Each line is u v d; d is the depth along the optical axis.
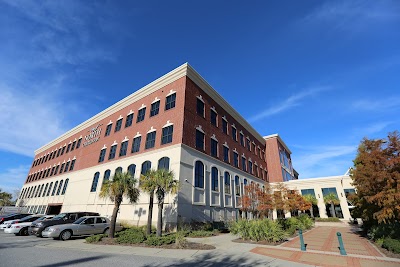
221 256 9.34
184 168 20.05
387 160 12.55
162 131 23.16
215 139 26.53
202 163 22.89
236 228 14.90
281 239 14.05
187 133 21.84
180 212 18.12
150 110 26.11
